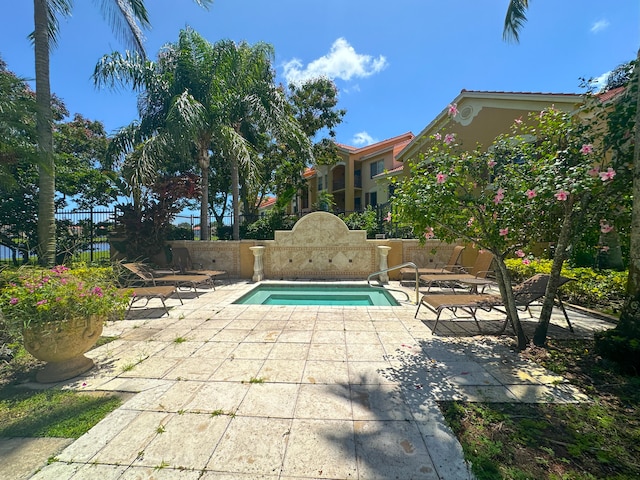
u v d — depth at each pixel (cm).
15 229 1107
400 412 260
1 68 1074
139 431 237
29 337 316
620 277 565
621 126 359
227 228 1429
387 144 2470
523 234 440
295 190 1902
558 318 541
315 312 604
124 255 1048
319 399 281
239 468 198
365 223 1312
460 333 471
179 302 697
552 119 436
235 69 1100
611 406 265
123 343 434
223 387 306
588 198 371
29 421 253
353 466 199
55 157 705
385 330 489
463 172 414
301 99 1884
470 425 241
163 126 1070
